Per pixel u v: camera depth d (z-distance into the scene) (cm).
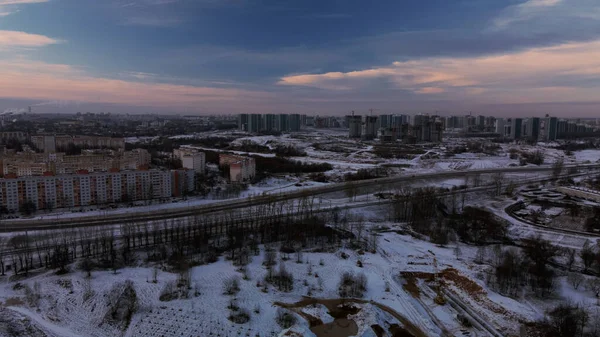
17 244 17538
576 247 19888
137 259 16550
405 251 18638
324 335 11619
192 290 13862
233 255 16988
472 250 19150
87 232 19500
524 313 12838
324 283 14850
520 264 16038
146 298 13275
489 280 15112
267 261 16375
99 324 11919
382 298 13975
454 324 12656
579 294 14375
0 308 12588
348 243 19288
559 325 11912
